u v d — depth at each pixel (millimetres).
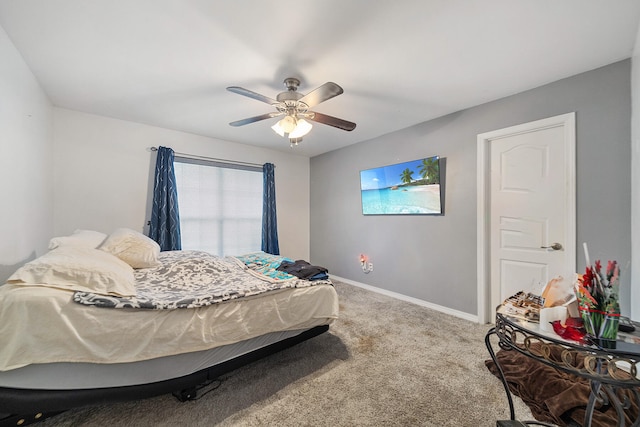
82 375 1251
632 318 1810
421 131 3219
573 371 938
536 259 2371
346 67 1984
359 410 1482
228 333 1594
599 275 1009
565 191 2170
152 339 1358
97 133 3008
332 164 4590
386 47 1742
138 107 2775
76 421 1383
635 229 1785
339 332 2467
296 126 2133
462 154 2830
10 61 1689
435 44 1712
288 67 1980
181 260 2311
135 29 1568
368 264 3959
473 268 2758
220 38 1652
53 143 2740
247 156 4238
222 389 1657
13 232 1774
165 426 1363
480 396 1595
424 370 1860
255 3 1358
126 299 1404
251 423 1391
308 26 1539
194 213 3730
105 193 3072
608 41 1686
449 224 2971
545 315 1088
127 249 2076
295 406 1514
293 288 1963
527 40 1676
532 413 1449
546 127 2279
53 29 1566
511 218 2531
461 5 1377
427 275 3191
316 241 4949
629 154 1868
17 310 1153
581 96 2074
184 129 3496
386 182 3609
